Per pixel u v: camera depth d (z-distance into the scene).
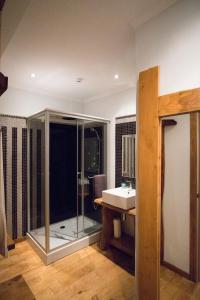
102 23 1.37
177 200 1.28
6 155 2.59
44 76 2.37
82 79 2.49
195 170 1.22
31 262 2.23
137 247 1.37
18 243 2.68
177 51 1.18
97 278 1.97
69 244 2.42
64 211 3.52
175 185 1.28
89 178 3.17
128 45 1.67
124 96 2.80
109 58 1.91
